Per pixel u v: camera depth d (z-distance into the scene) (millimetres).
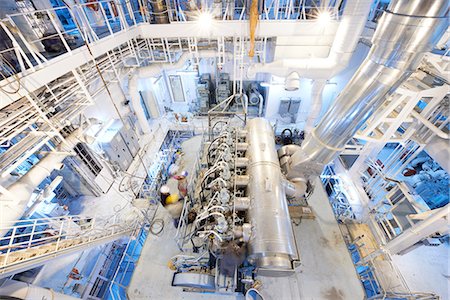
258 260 4801
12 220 3984
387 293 5254
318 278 5750
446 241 7898
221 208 5211
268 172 6098
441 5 2629
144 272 5871
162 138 11266
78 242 4906
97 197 8445
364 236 6938
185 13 8133
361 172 8055
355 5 6258
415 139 5973
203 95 12320
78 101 5867
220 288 5125
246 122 8758
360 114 4387
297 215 7094
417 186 8383
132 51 7770
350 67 9461
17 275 5832
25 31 5621
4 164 4078
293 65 7953
